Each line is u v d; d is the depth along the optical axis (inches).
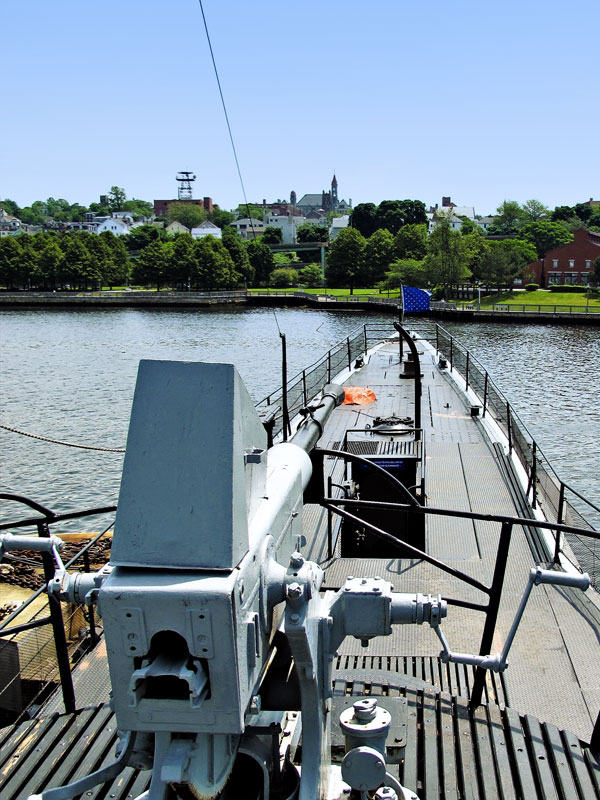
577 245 4057.6
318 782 134.9
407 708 180.5
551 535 362.0
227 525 110.2
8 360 2175.2
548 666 242.4
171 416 114.3
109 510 188.1
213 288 4980.3
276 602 126.1
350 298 4025.6
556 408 1381.6
